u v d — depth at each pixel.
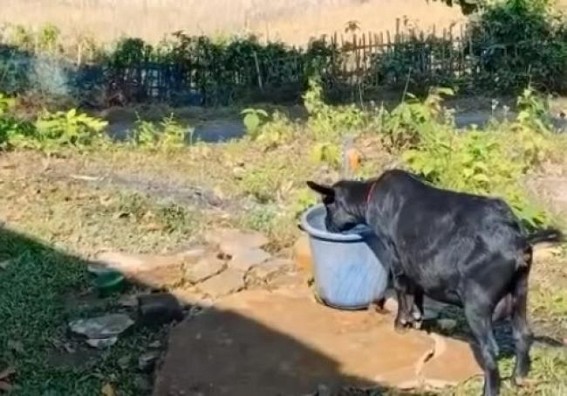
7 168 7.55
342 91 13.27
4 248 5.95
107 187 7.11
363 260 4.93
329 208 4.95
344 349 4.64
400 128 8.00
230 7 18.11
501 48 13.18
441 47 13.47
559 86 12.97
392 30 15.84
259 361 4.56
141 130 8.90
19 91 12.82
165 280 5.45
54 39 13.95
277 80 13.33
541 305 5.14
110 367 4.66
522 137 7.79
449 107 12.09
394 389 4.33
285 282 5.44
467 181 6.76
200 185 7.32
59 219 6.34
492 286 4.19
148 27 16.52
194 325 4.90
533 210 6.16
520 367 4.35
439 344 4.66
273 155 8.05
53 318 5.08
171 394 4.33
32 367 4.64
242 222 6.34
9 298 5.26
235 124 11.52
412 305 4.72
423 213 4.41
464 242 4.25
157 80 13.27
